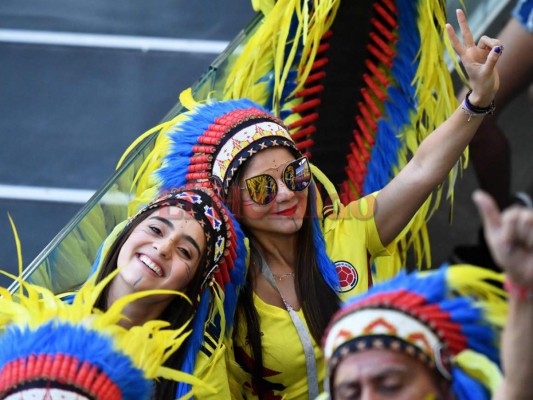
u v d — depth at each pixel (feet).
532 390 15.90
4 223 42.70
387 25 30.07
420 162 26.27
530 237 14.74
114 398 20.97
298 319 25.89
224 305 25.67
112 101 47.50
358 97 30.78
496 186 21.56
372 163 30.58
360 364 17.46
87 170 44.93
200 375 24.67
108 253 24.90
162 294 24.31
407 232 29.25
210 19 50.52
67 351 20.97
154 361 22.16
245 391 26.35
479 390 17.61
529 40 20.06
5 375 20.89
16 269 41.14
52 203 43.62
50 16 50.90
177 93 47.73
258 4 31.09
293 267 26.43
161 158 27.55
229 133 26.37
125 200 28.09
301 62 30.22
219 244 24.97
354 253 26.99
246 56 30.07
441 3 29.55
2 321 22.91
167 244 24.23
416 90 29.99
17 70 48.78
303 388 25.94
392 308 17.79
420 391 17.35
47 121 46.80
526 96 21.49
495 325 17.94
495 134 21.52
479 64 24.49
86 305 22.54
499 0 28.27
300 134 30.60
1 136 46.14
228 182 26.03
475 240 27.53
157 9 50.98
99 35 50.01
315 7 29.66
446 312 17.99
